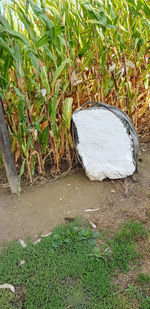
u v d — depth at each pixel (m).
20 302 1.47
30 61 2.44
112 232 1.92
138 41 2.96
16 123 2.50
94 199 2.29
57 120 2.62
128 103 2.86
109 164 2.39
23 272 1.65
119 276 1.58
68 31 2.39
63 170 2.76
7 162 2.29
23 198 2.34
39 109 2.50
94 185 2.45
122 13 2.87
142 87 3.20
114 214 2.10
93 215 2.11
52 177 2.64
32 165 2.47
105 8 2.65
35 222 2.08
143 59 3.01
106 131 2.29
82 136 2.33
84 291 1.50
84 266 1.64
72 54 2.41
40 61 2.18
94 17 2.37
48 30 2.03
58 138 2.46
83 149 2.38
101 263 1.65
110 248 1.78
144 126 3.43
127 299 1.44
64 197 2.31
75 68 2.61
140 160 2.86
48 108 2.37
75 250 1.78
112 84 2.69
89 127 2.29
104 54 2.61
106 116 2.25
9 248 1.85
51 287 1.54
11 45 2.01
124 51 2.58
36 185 2.53
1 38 1.90
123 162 2.37
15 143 2.51
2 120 2.16
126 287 1.51
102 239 1.86
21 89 2.15
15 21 2.53
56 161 2.60
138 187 2.40
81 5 2.42
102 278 1.55
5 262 1.72
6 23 2.00
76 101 2.65
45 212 2.17
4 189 2.53
